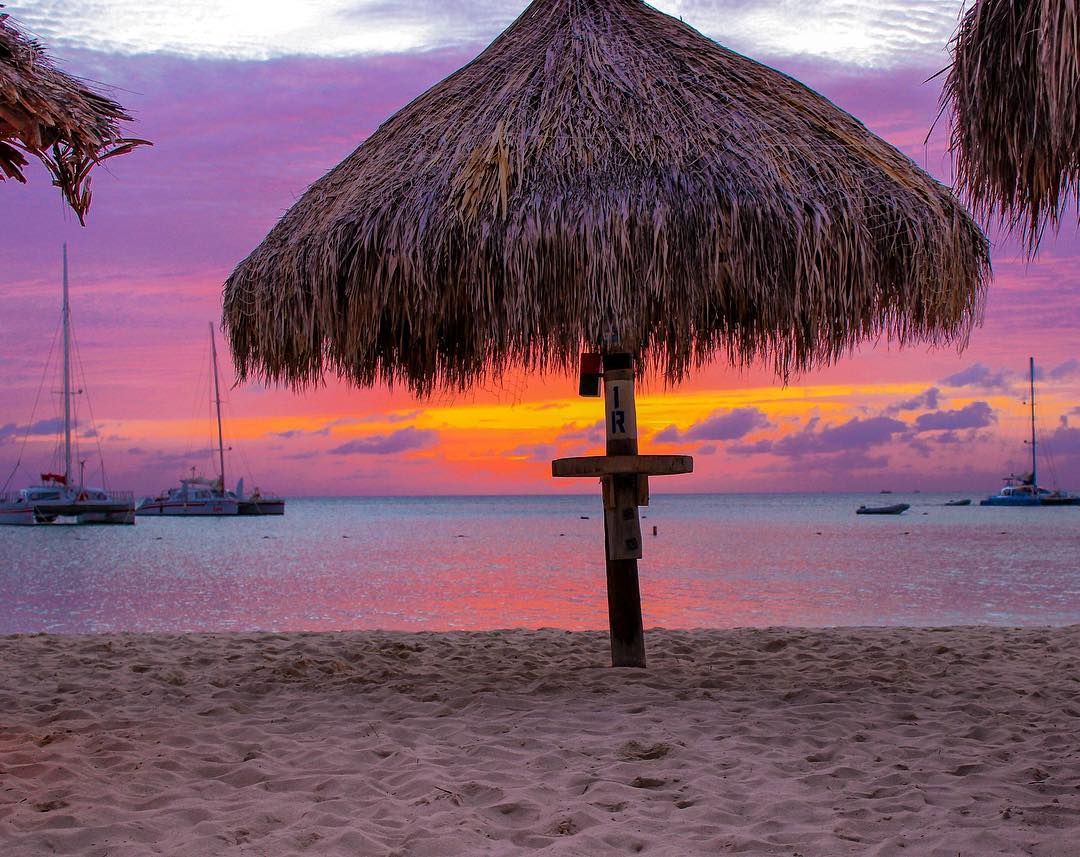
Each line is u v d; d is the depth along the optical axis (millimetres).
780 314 4594
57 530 55969
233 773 3432
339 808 3064
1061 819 2908
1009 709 4496
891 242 4496
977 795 3180
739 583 18438
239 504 77688
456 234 4434
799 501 196375
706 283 4305
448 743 3910
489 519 83625
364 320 4652
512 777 3395
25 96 3021
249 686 5082
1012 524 56562
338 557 29594
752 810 3061
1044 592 16625
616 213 4262
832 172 4574
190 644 6648
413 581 20281
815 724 4176
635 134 4637
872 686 5027
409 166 4875
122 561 28422
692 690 4875
